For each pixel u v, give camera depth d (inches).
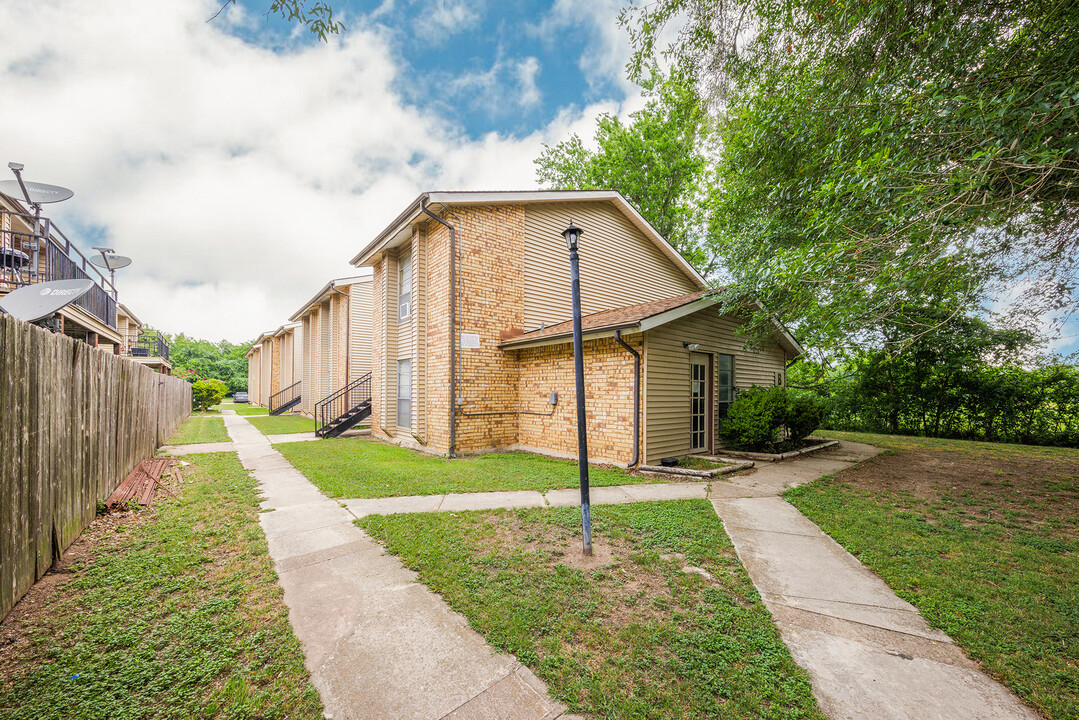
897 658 92.9
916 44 194.4
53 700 76.4
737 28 241.4
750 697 79.7
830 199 232.5
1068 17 146.9
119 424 218.2
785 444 371.2
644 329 269.9
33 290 227.5
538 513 187.0
